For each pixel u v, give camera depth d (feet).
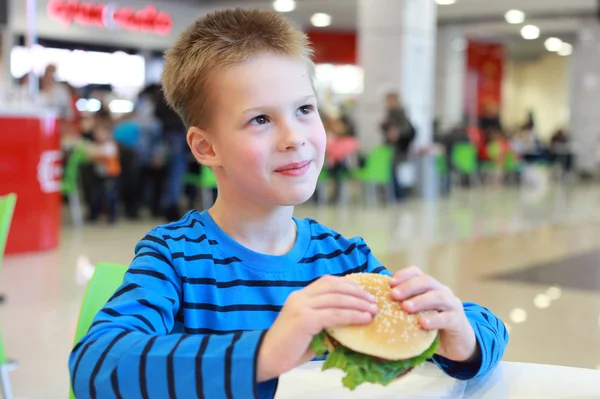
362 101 32.83
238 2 42.37
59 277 15.56
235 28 3.15
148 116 25.36
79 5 37.83
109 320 2.91
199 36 3.26
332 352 2.47
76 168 23.32
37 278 15.42
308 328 2.39
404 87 31.89
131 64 40.78
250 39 3.08
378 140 32.53
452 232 22.86
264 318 3.43
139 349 2.58
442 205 30.76
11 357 10.33
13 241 17.94
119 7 39.65
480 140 43.98
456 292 15.06
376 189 33.88
